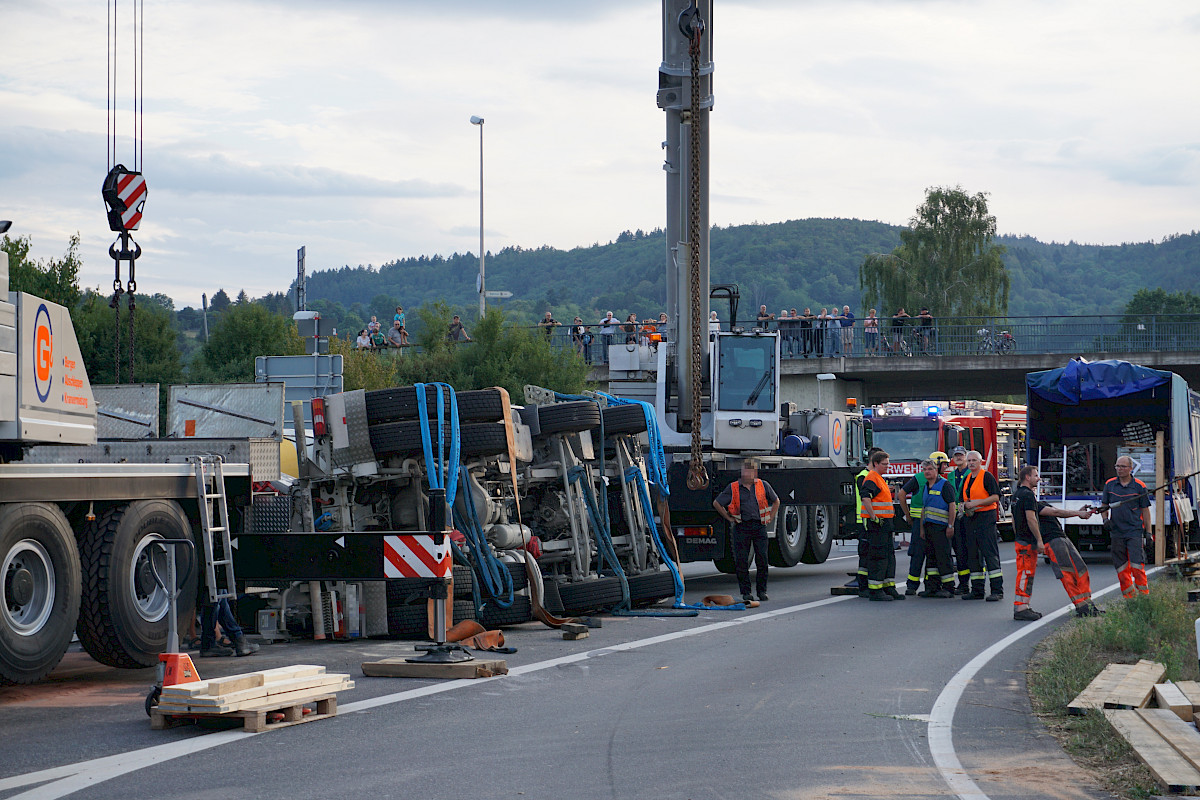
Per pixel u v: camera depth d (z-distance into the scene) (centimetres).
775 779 992
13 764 1015
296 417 1906
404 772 998
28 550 1298
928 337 6969
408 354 5869
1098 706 1235
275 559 1617
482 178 6988
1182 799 937
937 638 1861
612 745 1109
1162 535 3272
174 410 1983
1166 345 7025
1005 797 945
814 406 6788
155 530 1474
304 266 5484
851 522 3322
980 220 10800
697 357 2427
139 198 2286
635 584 2202
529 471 2155
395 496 1989
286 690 1187
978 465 2450
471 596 1906
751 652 1703
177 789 937
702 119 2573
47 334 1355
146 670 1566
